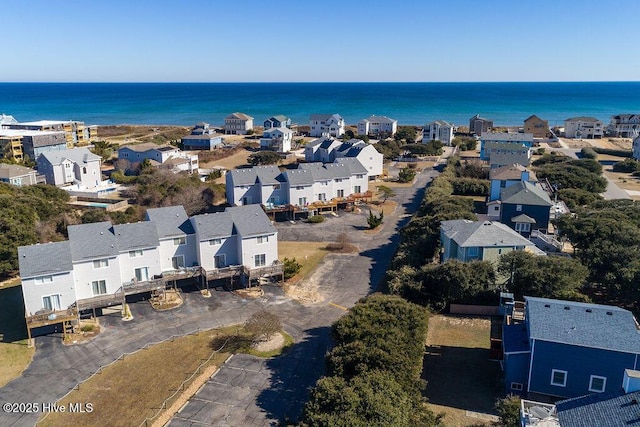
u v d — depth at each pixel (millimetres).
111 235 44188
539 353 29500
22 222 54312
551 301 32469
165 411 30094
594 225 47906
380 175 97188
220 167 107000
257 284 48562
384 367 28297
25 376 34031
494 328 38344
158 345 37812
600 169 90688
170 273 46156
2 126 135875
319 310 43469
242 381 33094
